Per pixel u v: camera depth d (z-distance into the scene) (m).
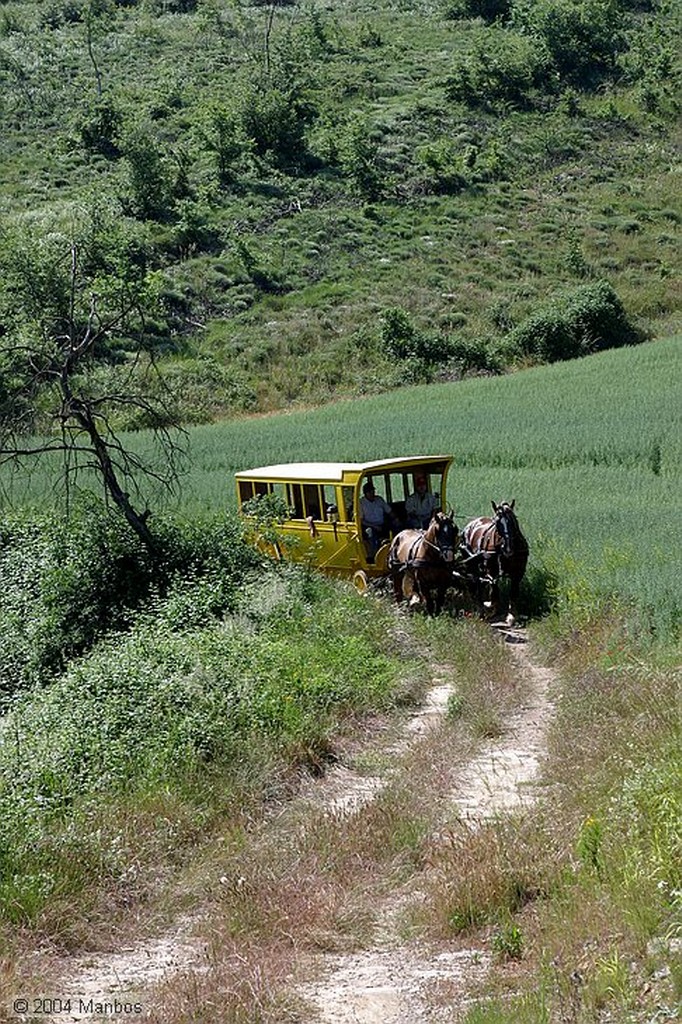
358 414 46.66
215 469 36.72
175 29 100.31
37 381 23.86
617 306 61.03
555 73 90.50
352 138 76.69
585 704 13.59
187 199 70.50
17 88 86.31
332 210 72.44
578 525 24.06
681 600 17.20
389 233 71.12
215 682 15.12
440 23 102.19
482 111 85.94
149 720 14.28
